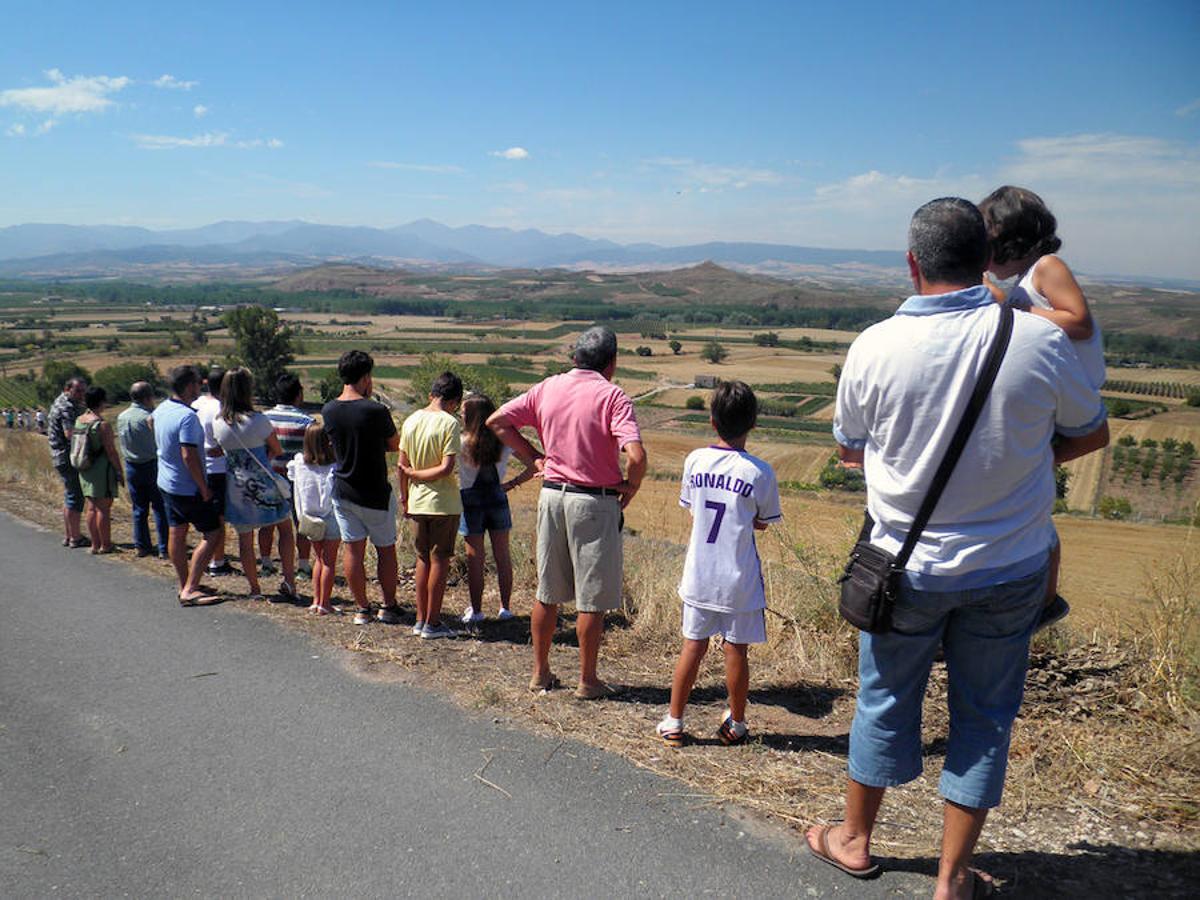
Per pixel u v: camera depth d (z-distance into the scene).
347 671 4.67
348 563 5.77
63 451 8.57
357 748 3.66
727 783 3.30
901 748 2.58
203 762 3.54
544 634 4.37
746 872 2.71
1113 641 4.46
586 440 4.14
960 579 2.37
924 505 2.37
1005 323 2.30
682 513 13.45
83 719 4.00
